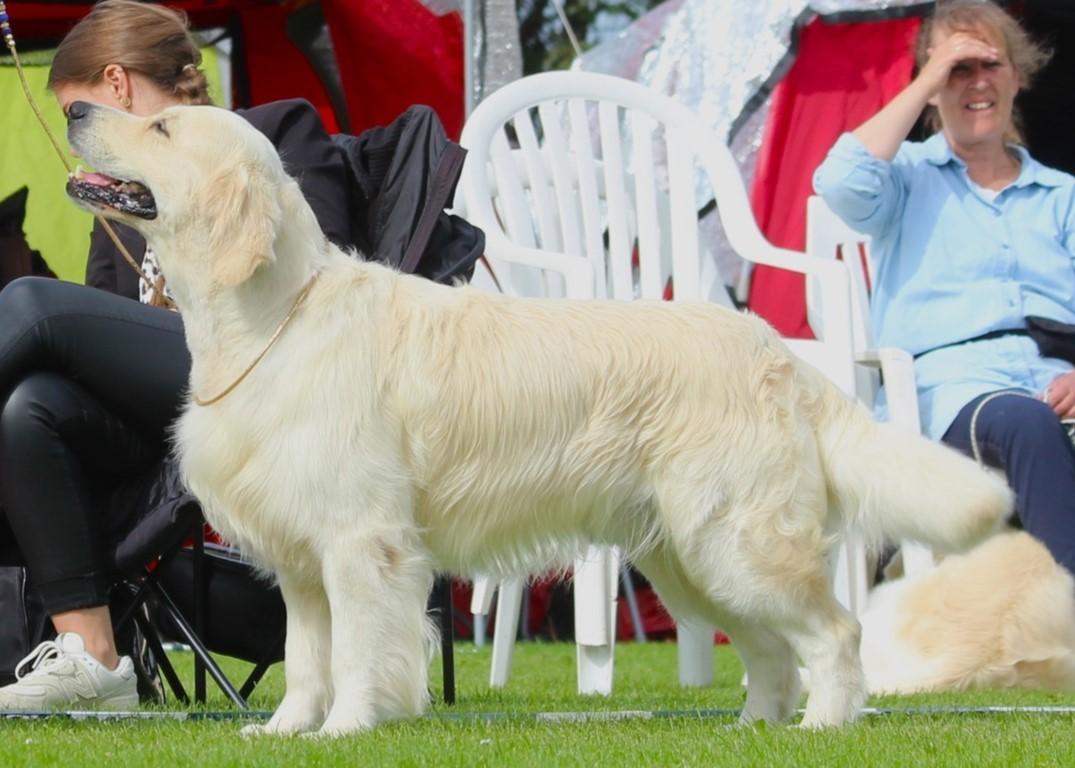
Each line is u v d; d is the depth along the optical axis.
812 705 7.08
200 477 6.82
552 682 10.74
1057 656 9.92
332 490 6.64
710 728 6.96
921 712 7.83
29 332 7.22
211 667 7.80
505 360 7.00
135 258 8.64
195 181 6.69
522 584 10.03
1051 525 10.02
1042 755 6.00
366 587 6.66
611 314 7.25
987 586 10.08
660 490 7.10
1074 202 11.33
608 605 9.73
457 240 8.32
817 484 7.14
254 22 16.23
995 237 11.19
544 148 11.63
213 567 8.39
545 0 26.97
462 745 6.15
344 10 16.05
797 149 15.66
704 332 7.17
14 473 7.22
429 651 6.91
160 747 6.09
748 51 15.66
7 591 8.04
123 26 7.99
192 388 6.93
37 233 15.43
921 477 7.02
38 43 15.65
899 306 11.28
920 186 11.41
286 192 6.88
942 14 11.50
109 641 7.46
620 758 5.89
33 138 15.55
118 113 6.93
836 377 10.66
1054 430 10.09
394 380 6.83
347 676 6.66
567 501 7.15
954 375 10.84
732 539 7.00
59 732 6.65
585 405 7.06
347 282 6.92
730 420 7.03
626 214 11.66
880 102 15.60
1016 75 11.45
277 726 6.91
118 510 7.62
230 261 6.57
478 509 7.05
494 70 16.11
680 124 11.73
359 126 16.52
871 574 11.88
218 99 11.95
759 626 7.49
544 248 11.49
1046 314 11.01
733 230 11.33
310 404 6.66
